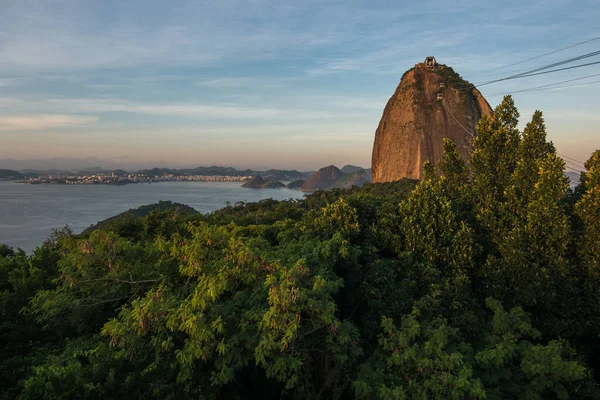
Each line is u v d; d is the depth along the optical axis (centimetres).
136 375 618
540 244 958
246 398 779
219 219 1522
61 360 647
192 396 621
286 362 616
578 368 644
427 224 1016
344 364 712
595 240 919
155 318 627
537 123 1115
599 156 966
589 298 909
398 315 845
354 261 916
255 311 662
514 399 688
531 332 775
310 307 631
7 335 766
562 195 970
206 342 601
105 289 805
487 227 1064
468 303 916
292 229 1138
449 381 610
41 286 891
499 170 1154
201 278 716
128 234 1304
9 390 626
